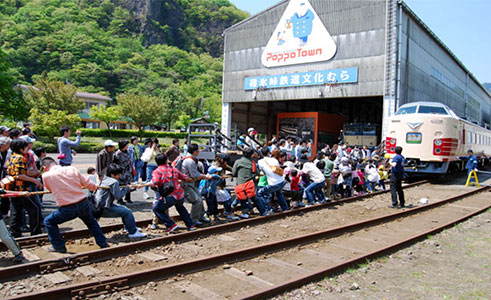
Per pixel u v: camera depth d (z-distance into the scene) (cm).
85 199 590
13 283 460
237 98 2650
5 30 10125
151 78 10256
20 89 3047
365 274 544
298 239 679
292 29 2391
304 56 2342
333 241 720
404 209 1048
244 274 521
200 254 607
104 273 508
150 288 462
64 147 874
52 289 410
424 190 1480
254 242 689
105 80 9538
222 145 1230
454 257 643
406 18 2112
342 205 1098
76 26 11694
